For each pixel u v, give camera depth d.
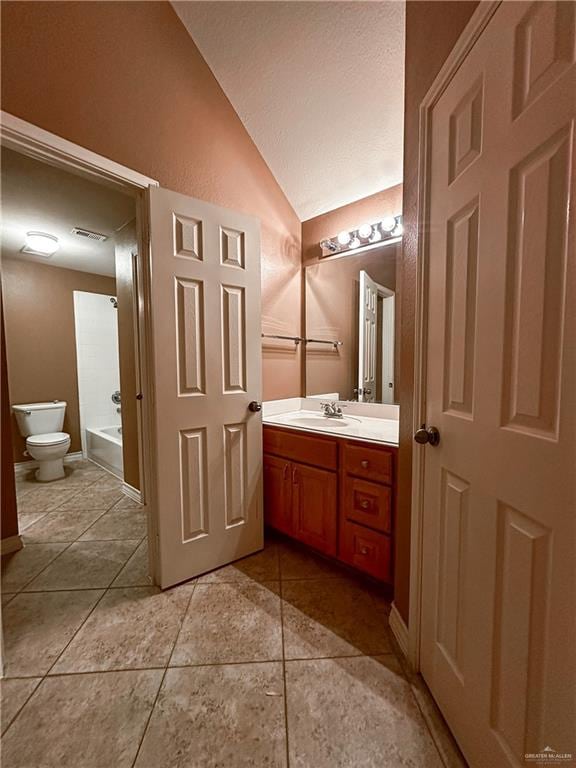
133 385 2.54
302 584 1.56
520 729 0.64
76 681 1.05
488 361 0.73
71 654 1.15
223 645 1.19
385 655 1.15
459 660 0.84
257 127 1.94
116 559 1.77
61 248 2.99
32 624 1.30
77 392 3.71
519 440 0.64
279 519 1.89
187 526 1.57
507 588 0.68
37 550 1.86
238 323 1.70
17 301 3.27
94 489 2.80
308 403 2.42
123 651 1.17
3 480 1.82
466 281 0.81
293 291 2.38
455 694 0.86
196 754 0.85
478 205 0.76
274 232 2.20
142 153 1.46
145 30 1.45
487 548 0.73
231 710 0.96
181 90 1.61
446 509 0.91
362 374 2.14
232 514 1.73
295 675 1.07
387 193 1.97
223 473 1.68
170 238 1.44
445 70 0.87
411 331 1.12
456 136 0.84
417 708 0.96
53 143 1.18
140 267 1.49
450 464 0.88
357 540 1.52
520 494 0.64
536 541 0.60
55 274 3.51
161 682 1.05
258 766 0.82
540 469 0.59
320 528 1.68
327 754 0.85
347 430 1.69
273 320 2.24
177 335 1.49
